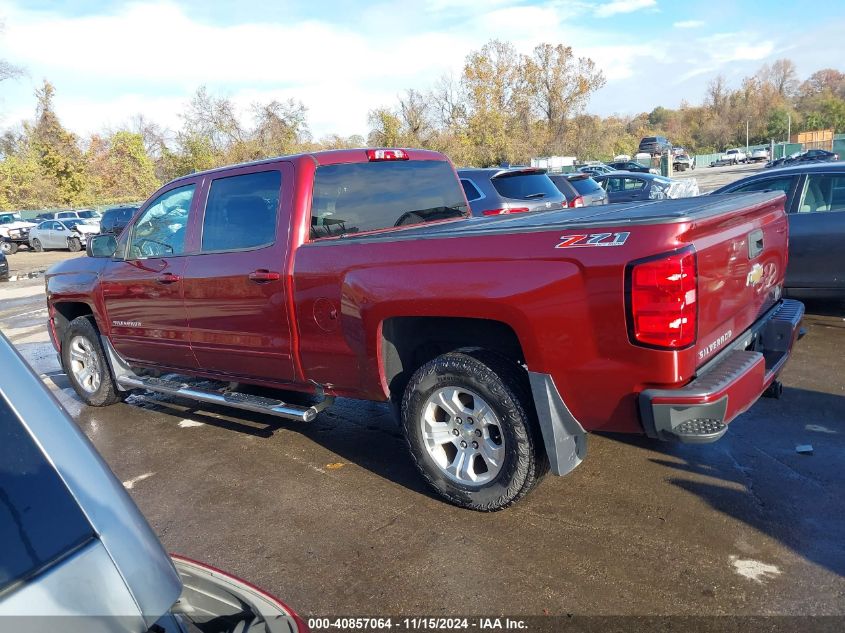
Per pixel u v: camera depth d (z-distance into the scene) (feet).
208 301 15.75
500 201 32.24
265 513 13.19
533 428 11.48
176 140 154.92
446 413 12.62
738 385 10.32
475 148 161.17
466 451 12.32
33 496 4.21
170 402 21.15
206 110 153.07
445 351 13.28
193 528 12.80
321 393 14.69
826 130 296.51
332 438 16.97
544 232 10.48
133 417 19.90
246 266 14.69
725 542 10.97
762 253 13.02
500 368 11.53
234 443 17.12
